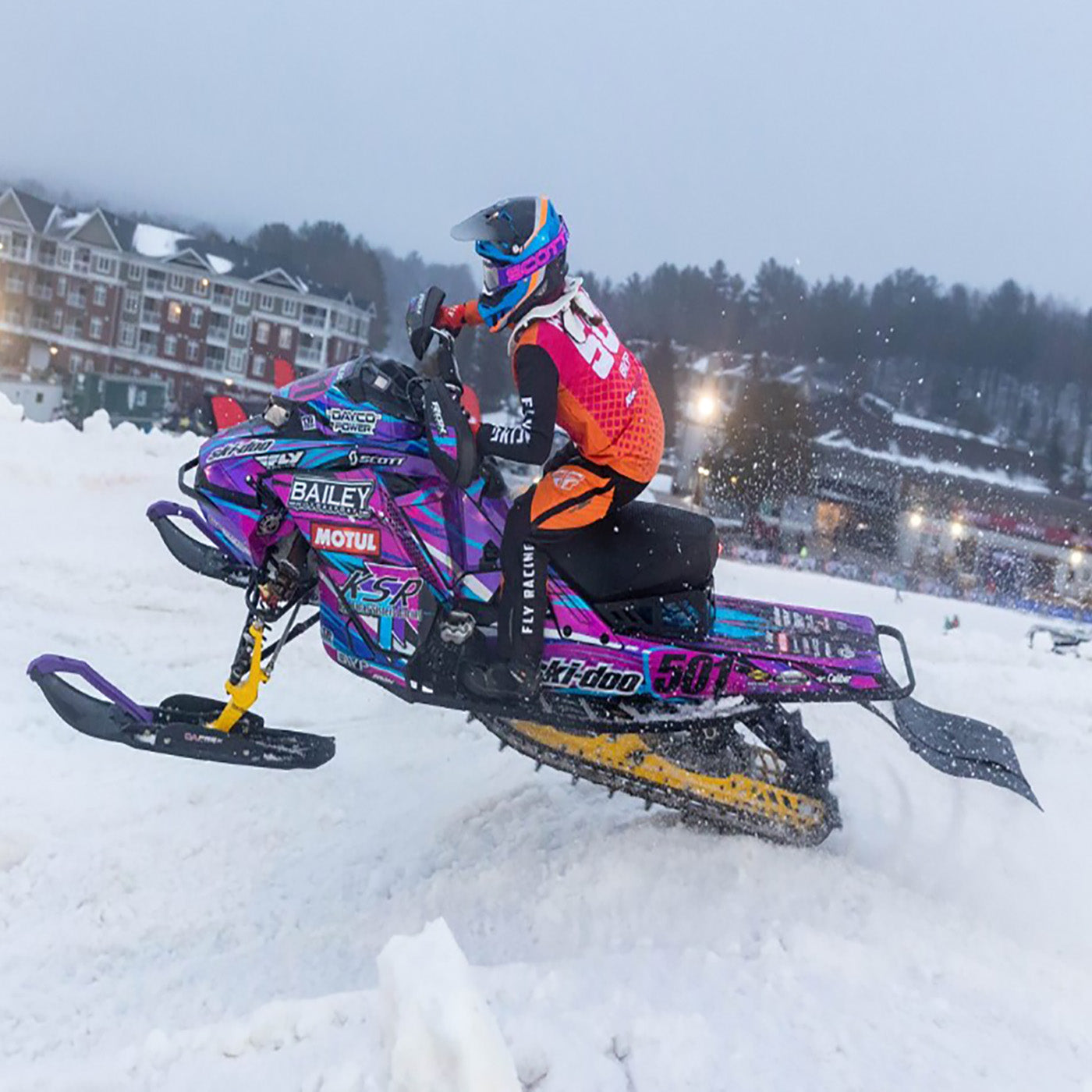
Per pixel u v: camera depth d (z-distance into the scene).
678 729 4.70
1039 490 46.06
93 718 4.42
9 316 67.00
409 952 2.42
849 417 49.62
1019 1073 3.07
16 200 66.62
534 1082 2.88
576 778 4.80
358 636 4.52
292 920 4.61
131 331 66.81
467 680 4.46
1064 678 8.84
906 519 40.66
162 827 5.35
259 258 68.75
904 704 4.95
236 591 8.80
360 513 4.39
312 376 4.59
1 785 5.54
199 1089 2.98
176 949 4.44
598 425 4.20
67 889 4.83
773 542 39.44
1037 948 4.37
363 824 5.47
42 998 4.04
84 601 8.35
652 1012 3.18
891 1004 3.44
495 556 4.48
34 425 11.98
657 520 4.59
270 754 4.48
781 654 4.63
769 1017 3.27
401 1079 2.32
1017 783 4.53
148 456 11.86
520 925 4.21
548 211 4.16
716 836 4.74
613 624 4.58
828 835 4.76
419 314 4.41
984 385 68.25
